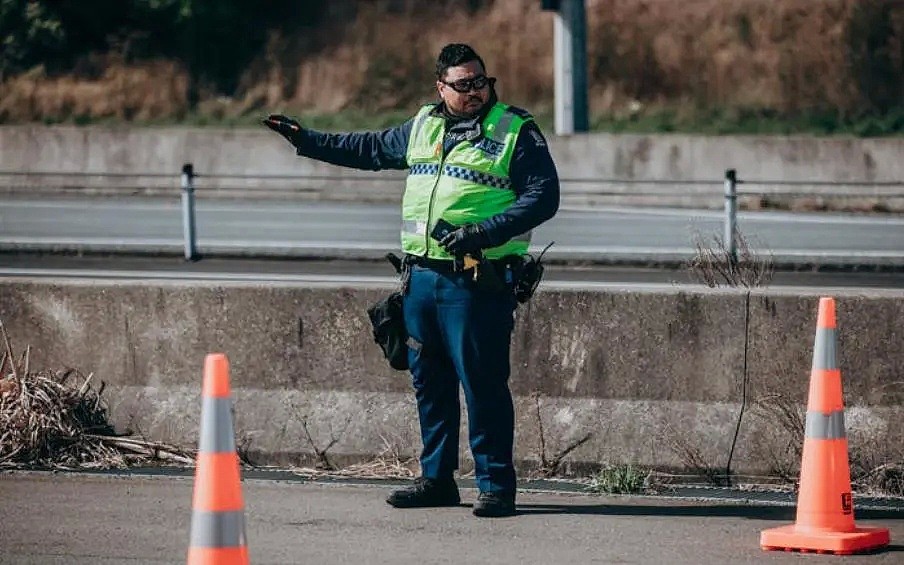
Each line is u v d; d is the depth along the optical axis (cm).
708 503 2542
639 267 5956
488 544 2261
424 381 2498
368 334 2780
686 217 7375
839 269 5903
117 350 2844
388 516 2436
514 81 13238
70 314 2858
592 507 2509
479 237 2367
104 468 2734
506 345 2459
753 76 13138
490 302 2433
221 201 8219
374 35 13675
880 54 13288
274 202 8162
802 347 2669
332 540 2280
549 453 2711
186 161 8688
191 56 13500
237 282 2844
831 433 2255
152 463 2773
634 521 2409
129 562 2152
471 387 2439
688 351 2694
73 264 5991
